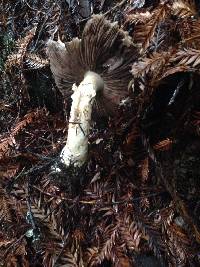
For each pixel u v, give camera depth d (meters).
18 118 0.41
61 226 0.32
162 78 0.30
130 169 0.34
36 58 0.41
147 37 0.30
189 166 0.32
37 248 0.31
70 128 0.33
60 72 0.36
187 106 0.32
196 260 0.29
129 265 0.29
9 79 0.43
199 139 0.32
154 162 0.32
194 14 0.29
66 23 0.41
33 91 0.42
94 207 0.32
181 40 0.30
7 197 0.34
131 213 0.31
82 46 0.31
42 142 0.39
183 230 0.30
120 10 0.37
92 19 0.29
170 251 0.29
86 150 0.33
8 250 0.32
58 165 0.33
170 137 0.33
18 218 0.33
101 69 0.34
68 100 0.39
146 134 0.34
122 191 0.33
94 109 0.38
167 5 0.31
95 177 0.34
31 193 0.34
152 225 0.30
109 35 0.30
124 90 0.34
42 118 0.39
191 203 0.31
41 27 0.43
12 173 0.36
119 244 0.30
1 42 0.47
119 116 0.35
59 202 0.33
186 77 0.32
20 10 0.47
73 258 0.30
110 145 0.35
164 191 0.32
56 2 0.42
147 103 0.33
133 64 0.29
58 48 0.33
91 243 0.31
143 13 0.33
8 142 0.37
